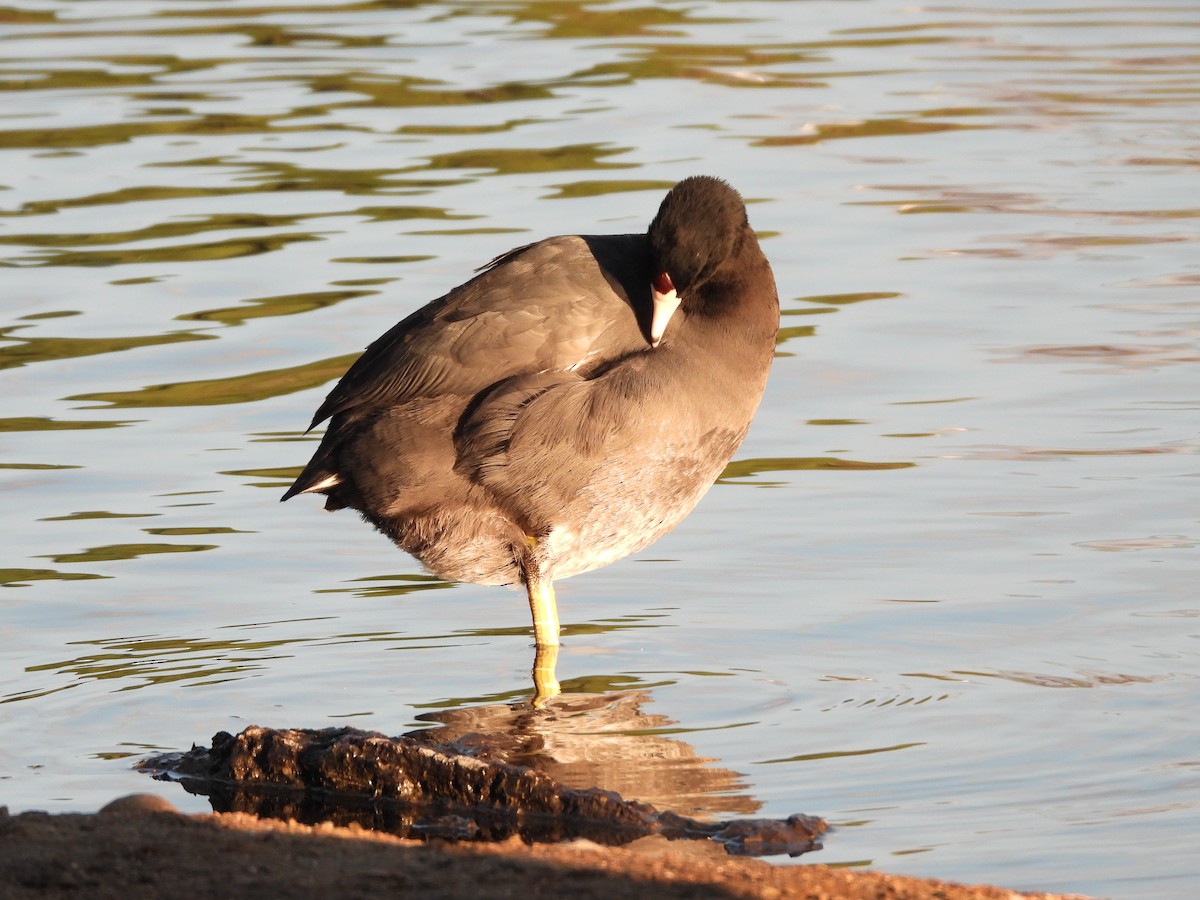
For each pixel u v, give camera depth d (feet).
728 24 105.50
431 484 36.45
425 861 25.25
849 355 56.59
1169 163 77.56
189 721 33.73
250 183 74.33
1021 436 49.65
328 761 31.07
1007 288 62.44
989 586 40.04
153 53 97.55
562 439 36.06
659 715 33.83
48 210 71.20
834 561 41.88
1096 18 107.76
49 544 43.42
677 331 37.14
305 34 102.58
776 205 71.56
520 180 73.77
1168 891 26.32
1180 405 51.49
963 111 86.28
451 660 37.01
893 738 32.42
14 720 33.65
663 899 23.71
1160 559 41.16
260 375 55.36
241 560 42.70
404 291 61.21
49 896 23.84
